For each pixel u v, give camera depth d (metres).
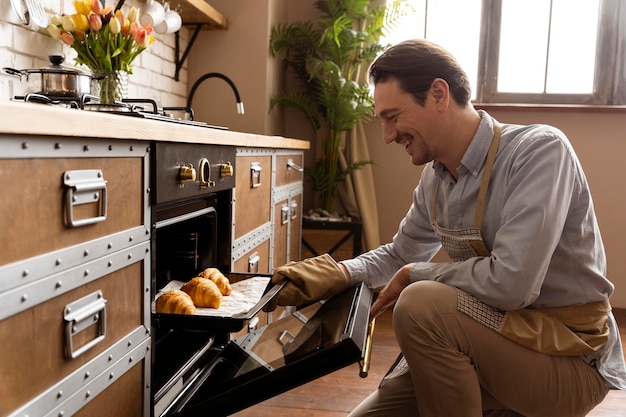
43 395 0.92
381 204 4.12
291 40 3.70
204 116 3.53
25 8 1.85
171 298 1.40
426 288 1.40
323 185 3.90
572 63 3.98
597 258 1.47
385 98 1.47
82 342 1.03
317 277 1.63
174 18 2.59
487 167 1.46
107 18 1.90
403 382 1.60
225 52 3.49
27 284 0.87
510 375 1.36
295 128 4.14
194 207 1.70
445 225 1.58
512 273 1.31
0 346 0.83
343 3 3.79
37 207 0.90
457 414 1.37
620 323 3.49
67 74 1.69
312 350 1.18
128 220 1.19
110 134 1.05
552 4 3.96
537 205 1.32
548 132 1.42
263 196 2.46
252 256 2.29
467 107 1.50
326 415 2.19
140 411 1.28
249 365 1.30
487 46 4.03
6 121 0.78
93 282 1.07
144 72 2.82
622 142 3.81
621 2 3.88
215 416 1.19
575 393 1.37
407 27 4.11
